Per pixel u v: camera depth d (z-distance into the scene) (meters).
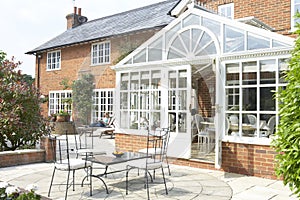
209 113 12.67
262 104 7.91
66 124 17.06
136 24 15.82
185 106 9.30
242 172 8.22
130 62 9.28
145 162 6.42
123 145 9.37
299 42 4.03
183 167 9.27
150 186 7.05
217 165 8.52
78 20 25.73
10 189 3.71
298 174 3.74
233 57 8.41
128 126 9.39
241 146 8.26
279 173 4.07
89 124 6.63
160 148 8.16
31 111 10.48
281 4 11.22
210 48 8.88
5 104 9.77
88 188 6.81
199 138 10.96
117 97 9.09
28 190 3.95
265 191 6.63
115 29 18.06
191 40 9.12
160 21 14.37
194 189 6.79
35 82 23.95
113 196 6.21
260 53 7.86
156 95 9.51
